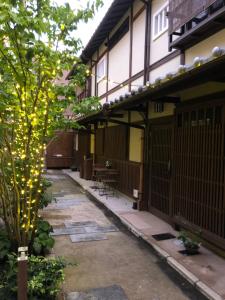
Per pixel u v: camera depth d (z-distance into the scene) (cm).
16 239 374
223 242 410
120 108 617
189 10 489
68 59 351
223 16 425
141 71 784
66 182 1247
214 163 436
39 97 349
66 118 408
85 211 735
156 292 346
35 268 326
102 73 1203
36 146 374
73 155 1788
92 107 386
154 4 714
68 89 355
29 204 363
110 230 579
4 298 295
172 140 569
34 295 301
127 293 343
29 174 364
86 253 462
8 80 317
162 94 438
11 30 265
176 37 595
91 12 319
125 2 847
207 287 344
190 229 489
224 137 415
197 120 484
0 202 423
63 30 322
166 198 605
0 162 372
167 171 597
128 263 427
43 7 284
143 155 709
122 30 956
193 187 491
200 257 430
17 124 356
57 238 529
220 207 422
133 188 805
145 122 702
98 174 1049
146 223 600
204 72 321
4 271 339
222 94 418
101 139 1164
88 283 366
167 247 470
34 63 312
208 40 489
